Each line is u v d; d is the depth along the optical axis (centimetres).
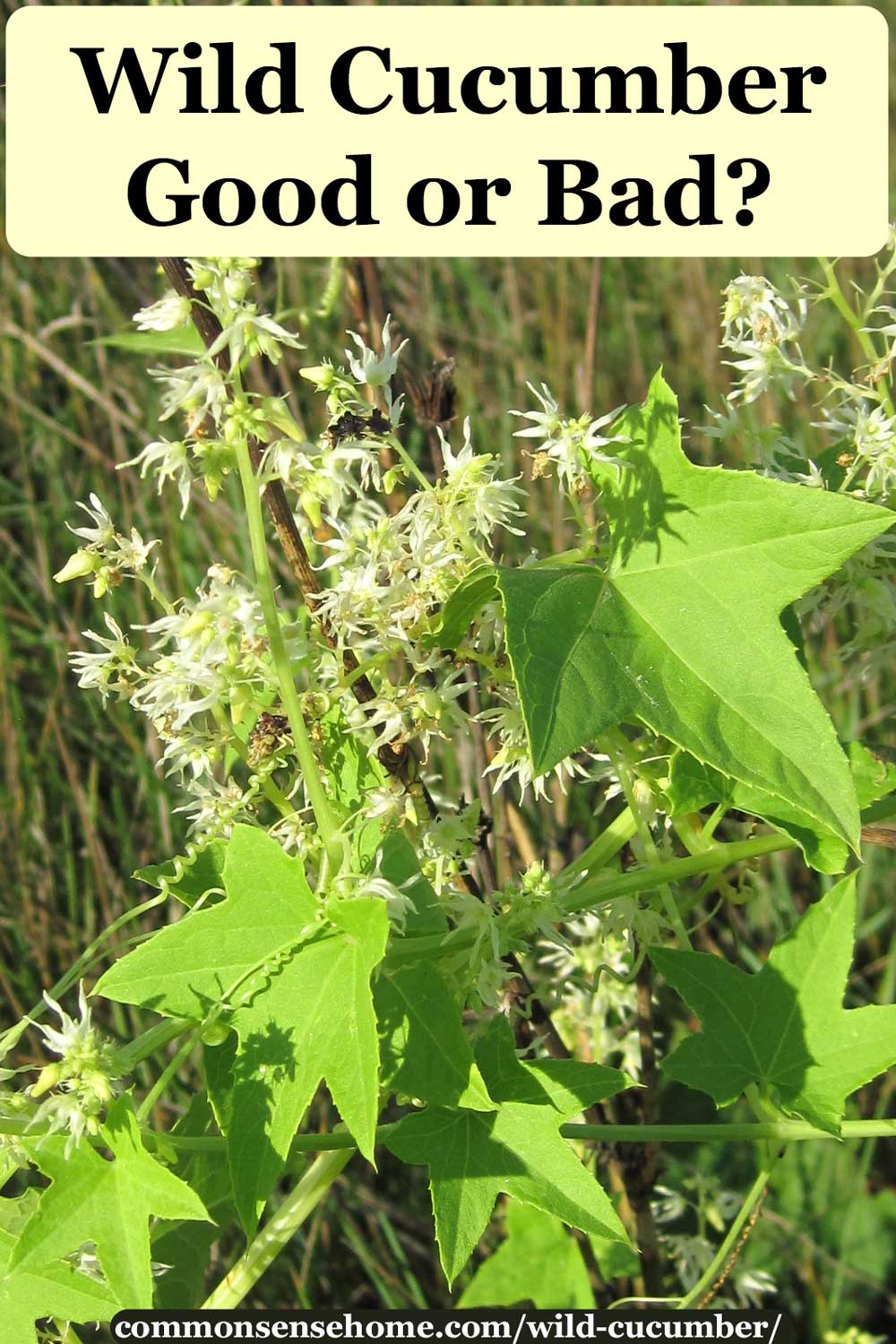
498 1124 53
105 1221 50
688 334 130
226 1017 51
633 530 54
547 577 53
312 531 60
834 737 51
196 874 56
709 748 51
